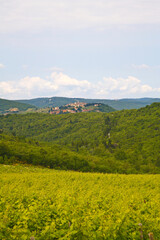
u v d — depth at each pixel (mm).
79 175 38500
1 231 8031
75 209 10664
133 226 9039
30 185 28234
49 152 92625
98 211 10938
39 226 9008
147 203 14438
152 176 37906
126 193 20922
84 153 142875
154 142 160000
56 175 38125
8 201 14234
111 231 8117
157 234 8883
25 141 136750
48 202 13148
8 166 57500
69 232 7781
